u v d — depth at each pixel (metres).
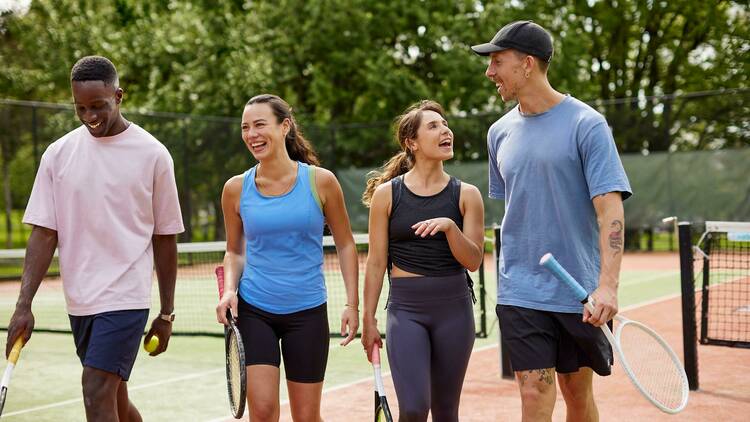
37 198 3.64
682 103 17.41
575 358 3.70
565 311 3.54
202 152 17.52
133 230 3.65
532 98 3.60
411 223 3.78
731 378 6.34
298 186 3.83
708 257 6.25
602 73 26.59
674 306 10.55
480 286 7.93
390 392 6.16
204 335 8.42
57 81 24.48
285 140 3.97
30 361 7.81
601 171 3.41
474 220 3.82
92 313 3.57
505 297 3.68
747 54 24.19
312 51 22.45
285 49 22.30
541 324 3.60
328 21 21.83
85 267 3.59
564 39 22.67
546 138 3.55
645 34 26.22
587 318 3.37
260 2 23.05
